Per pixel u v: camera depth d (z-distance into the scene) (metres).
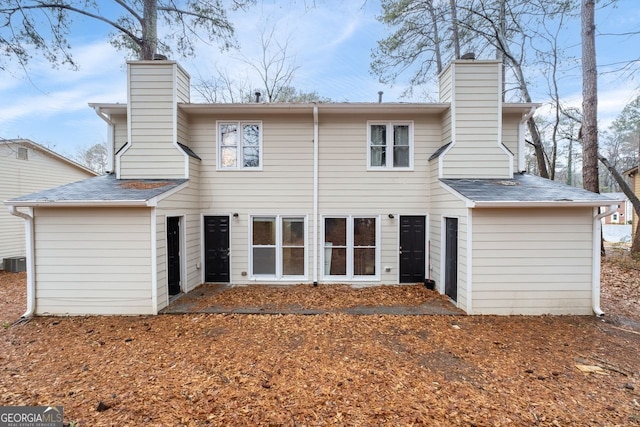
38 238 5.79
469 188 6.22
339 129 7.91
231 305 6.24
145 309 5.77
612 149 29.47
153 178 7.21
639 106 13.91
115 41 10.13
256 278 7.95
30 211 5.79
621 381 3.45
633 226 15.42
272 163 7.95
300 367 3.72
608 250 13.62
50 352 4.20
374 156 7.99
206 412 2.84
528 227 5.68
